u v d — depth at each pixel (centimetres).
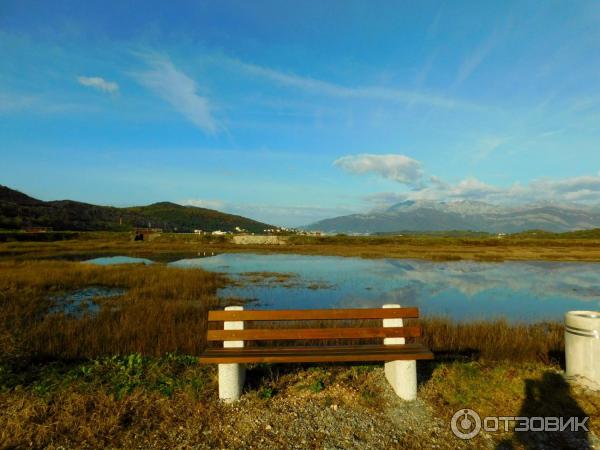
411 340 835
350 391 538
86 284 2083
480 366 646
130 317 1083
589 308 1750
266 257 4866
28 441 403
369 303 1827
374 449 415
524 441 437
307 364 648
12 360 618
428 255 5062
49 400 476
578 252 5909
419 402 514
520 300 1959
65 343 837
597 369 541
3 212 11988
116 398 488
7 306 1338
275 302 1808
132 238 8506
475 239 8750
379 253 5497
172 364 599
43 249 5362
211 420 455
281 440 424
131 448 402
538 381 567
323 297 1959
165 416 458
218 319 529
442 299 1972
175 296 1764
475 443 433
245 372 585
